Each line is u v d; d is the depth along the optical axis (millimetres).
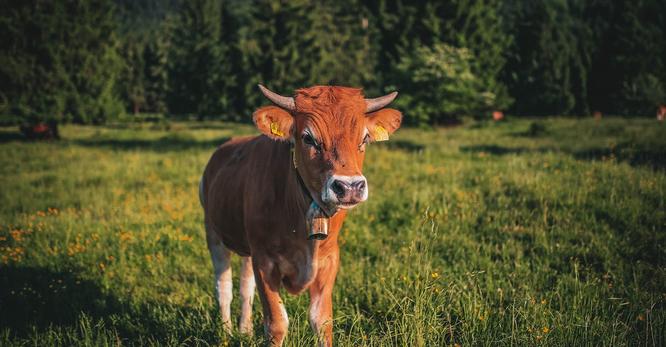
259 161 4012
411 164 13453
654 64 41938
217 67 53750
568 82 42688
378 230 7449
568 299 4684
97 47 28734
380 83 35031
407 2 35219
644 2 43219
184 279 5828
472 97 31422
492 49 36688
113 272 6090
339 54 49812
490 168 11547
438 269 5551
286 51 43500
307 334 3963
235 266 6277
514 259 6012
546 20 43469
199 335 4156
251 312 4535
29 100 26562
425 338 3539
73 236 7652
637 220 6883
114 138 26281
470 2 35031
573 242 6422
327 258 3762
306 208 3434
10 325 4707
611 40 43188
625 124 26484
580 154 13648
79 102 27500
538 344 3580
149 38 83062
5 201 10859
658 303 4566
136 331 4434
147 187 11688
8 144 24297
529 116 43969
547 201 7848
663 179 8672
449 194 8898
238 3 66000
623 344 3562
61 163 16656
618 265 5551
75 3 27750
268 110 3328
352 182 3027
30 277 6000
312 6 44875
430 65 30281
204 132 30047
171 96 56344
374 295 5078
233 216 4328
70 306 5148
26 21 26344
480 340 3779
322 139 3232
